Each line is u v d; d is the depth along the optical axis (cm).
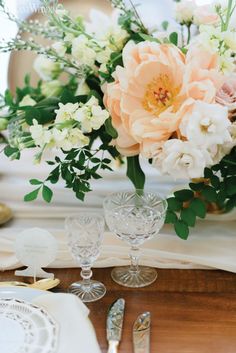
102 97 95
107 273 93
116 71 84
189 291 88
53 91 119
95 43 90
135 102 85
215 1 91
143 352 75
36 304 77
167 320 82
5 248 95
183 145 79
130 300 86
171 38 90
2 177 113
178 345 77
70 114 84
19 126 96
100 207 103
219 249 94
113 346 76
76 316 75
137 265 92
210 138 79
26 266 94
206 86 80
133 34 94
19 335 72
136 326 80
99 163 96
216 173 92
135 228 86
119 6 96
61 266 94
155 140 82
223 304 85
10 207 102
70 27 96
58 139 83
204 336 79
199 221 101
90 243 86
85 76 97
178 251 95
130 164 94
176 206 91
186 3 91
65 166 92
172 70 81
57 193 106
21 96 125
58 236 96
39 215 102
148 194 92
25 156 125
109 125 88
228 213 99
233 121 85
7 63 185
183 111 80
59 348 71
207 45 81
